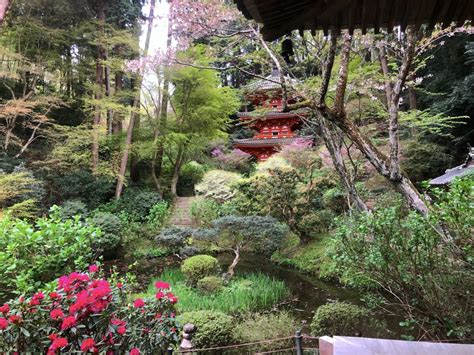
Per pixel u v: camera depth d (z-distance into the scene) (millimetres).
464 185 2404
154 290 5484
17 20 10141
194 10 4496
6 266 3059
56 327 1909
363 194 6227
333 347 1184
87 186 10047
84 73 12070
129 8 12336
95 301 1918
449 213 2455
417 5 1477
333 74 4902
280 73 3408
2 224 3447
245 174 12406
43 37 10578
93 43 10523
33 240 3242
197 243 8352
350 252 3084
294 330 4133
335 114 3141
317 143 9242
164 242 8078
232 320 4172
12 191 7230
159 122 11438
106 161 11070
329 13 1384
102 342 1868
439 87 9773
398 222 2883
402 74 3016
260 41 4102
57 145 9875
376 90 6211
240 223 6672
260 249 7457
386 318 3975
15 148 10359
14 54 8781
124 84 14883
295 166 8648
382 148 6699
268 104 8789
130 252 8742
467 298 2668
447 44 9219
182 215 10695
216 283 5637
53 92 11758
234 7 4391
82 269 3365
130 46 10977
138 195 10688
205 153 14508
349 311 3836
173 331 2111
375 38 4500
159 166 12961
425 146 8758
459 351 1191
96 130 9805
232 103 11906
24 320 1842
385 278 2975
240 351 3684
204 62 7898
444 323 2773
